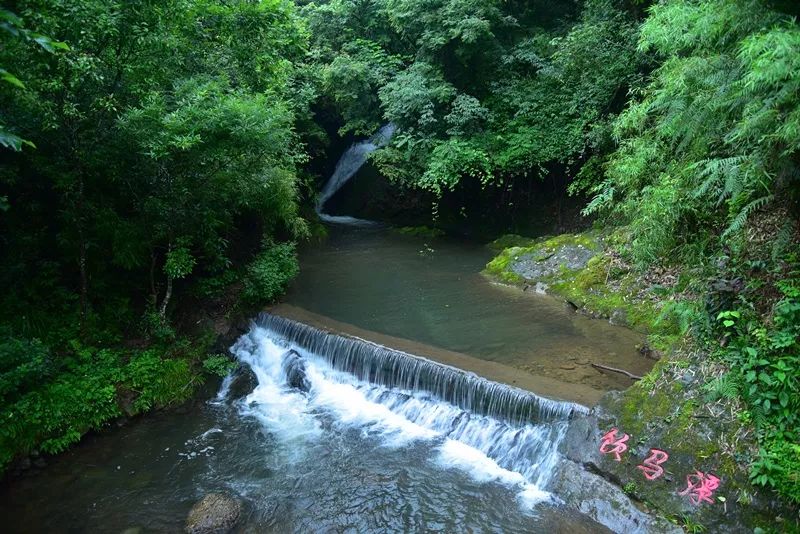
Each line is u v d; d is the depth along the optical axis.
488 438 6.26
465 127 12.91
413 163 13.96
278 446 6.79
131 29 6.71
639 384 5.54
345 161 19.25
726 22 5.30
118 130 7.23
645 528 4.65
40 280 8.03
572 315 8.82
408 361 7.22
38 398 6.75
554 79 12.01
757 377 4.75
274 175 10.11
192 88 7.65
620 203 9.12
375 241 14.87
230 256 10.35
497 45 12.95
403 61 15.17
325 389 7.96
